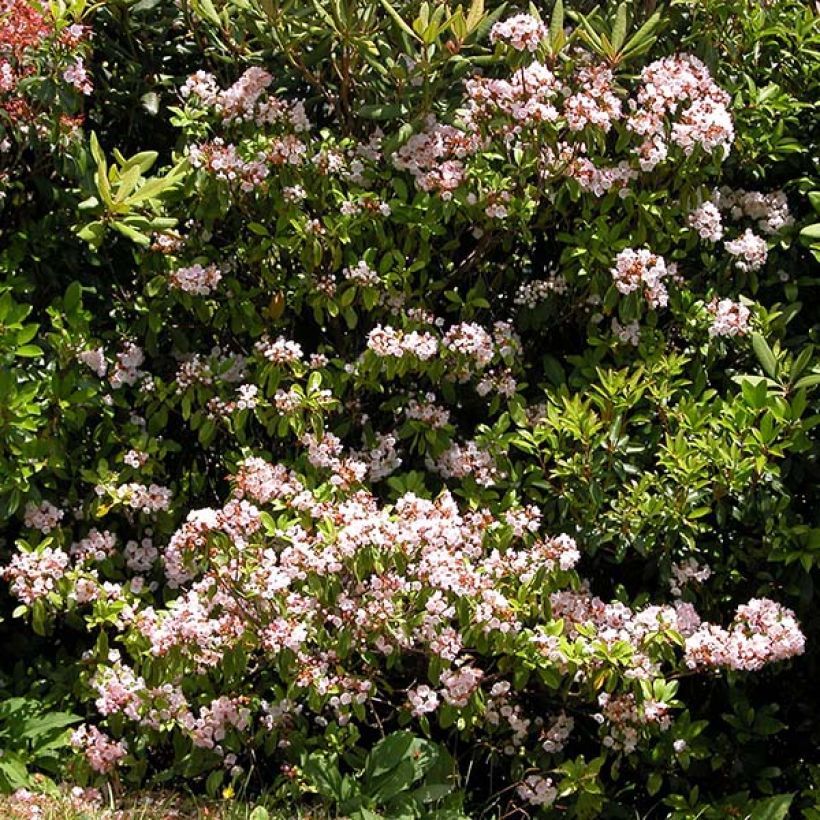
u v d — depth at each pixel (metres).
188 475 3.23
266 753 2.95
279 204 3.14
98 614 2.94
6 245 3.17
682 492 2.97
